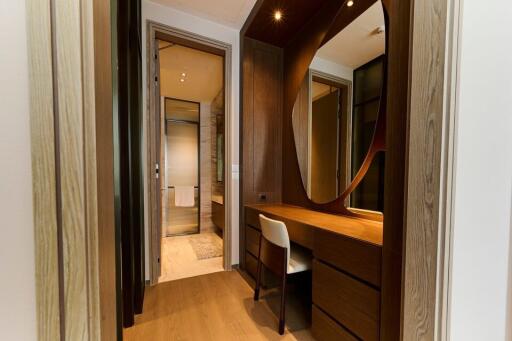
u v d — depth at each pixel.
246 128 2.43
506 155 0.82
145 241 2.09
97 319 0.45
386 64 1.44
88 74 0.43
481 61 0.71
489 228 0.79
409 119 0.74
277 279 2.13
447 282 0.67
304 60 2.22
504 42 0.78
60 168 0.41
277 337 1.45
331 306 1.29
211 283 2.17
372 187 1.56
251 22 2.14
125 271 1.52
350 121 1.73
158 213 2.16
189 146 4.08
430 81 0.67
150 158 2.08
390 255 0.92
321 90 2.02
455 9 0.63
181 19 2.14
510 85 0.81
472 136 0.70
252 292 2.01
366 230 1.32
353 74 1.69
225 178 2.47
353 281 1.14
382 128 1.49
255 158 2.49
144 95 2.03
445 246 0.66
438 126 0.65
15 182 0.41
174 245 3.29
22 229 0.41
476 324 0.77
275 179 2.59
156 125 2.12
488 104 0.75
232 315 1.68
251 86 2.43
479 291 0.77
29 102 0.40
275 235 1.56
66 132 0.41
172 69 2.88
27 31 0.39
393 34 0.88
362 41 1.61
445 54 0.63
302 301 1.87
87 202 0.43
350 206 1.74
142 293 1.80
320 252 1.39
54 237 0.41
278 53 2.54
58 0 0.41
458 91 0.64
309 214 1.90
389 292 0.93
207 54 2.54
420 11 0.69
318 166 2.07
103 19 0.50
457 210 0.68
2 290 0.41
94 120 0.45
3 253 0.40
